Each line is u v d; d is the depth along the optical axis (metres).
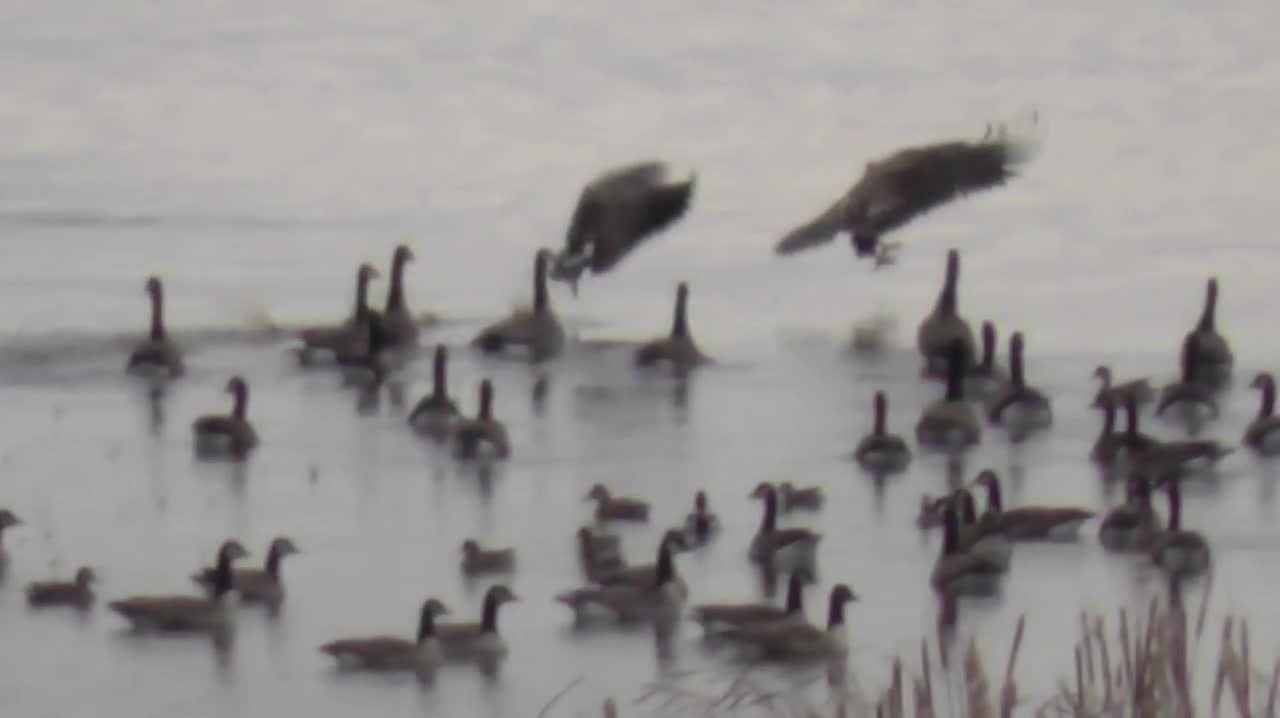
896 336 59.50
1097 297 64.00
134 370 53.81
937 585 37.97
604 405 52.28
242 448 47.25
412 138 91.62
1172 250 70.31
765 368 56.09
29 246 68.38
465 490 44.53
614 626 36.44
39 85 100.81
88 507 42.91
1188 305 62.78
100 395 52.12
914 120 96.44
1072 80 106.25
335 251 69.81
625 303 63.97
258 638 35.97
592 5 128.62
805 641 34.22
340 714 32.91
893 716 25.75
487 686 33.88
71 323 58.69
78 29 116.69
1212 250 70.19
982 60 111.81
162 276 64.94
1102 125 94.69
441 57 111.94
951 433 48.41
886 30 121.12
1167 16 124.81
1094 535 41.75
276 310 61.53
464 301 63.94
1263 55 112.44
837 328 60.59
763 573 39.25
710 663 34.53
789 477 45.72
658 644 35.56
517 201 79.19
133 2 126.12
